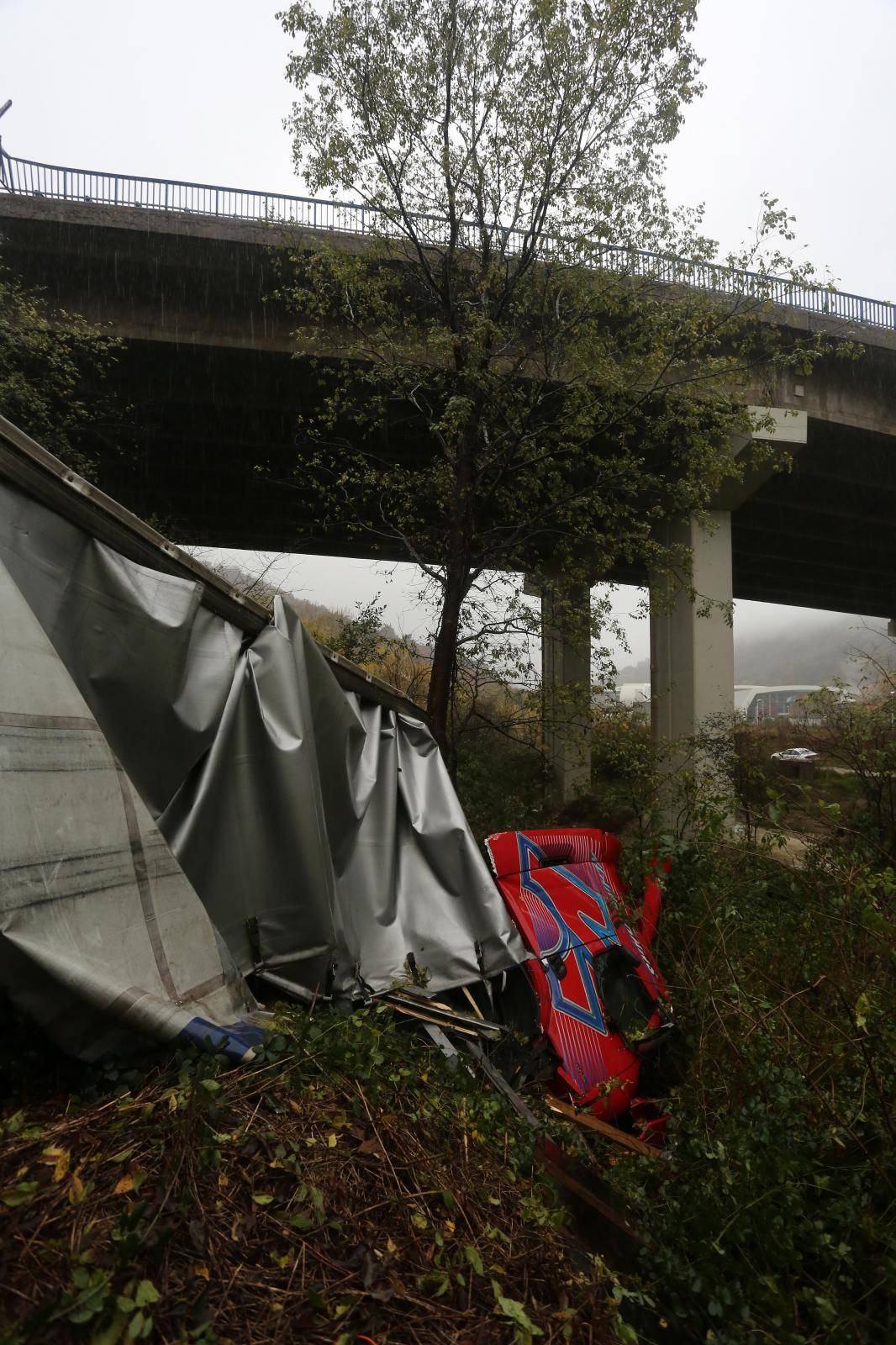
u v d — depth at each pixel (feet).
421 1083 9.00
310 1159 6.76
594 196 34.17
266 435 57.36
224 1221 5.83
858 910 13.55
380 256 36.76
